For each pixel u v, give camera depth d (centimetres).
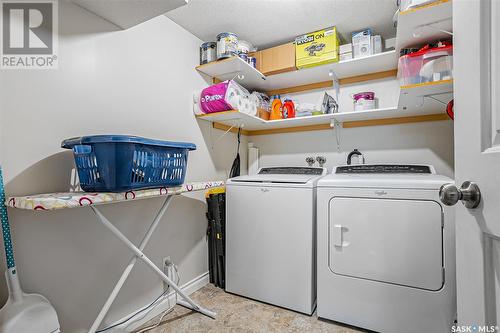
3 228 97
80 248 132
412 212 140
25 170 112
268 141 278
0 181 96
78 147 103
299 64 212
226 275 202
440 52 149
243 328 156
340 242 157
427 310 137
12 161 108
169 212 186
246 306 181
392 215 145
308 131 256
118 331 143
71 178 128
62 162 124
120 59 153
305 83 252
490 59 57
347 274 156
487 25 57
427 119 207
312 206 169
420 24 148
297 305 172
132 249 129
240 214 195
